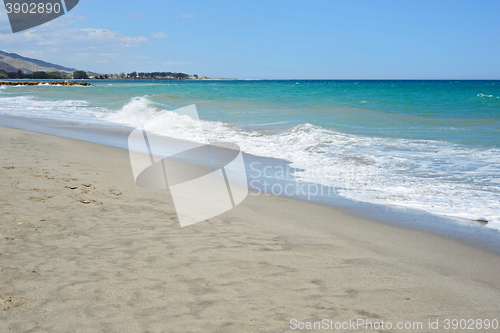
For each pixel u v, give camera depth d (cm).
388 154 798
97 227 346
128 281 247
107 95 2811
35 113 1527
